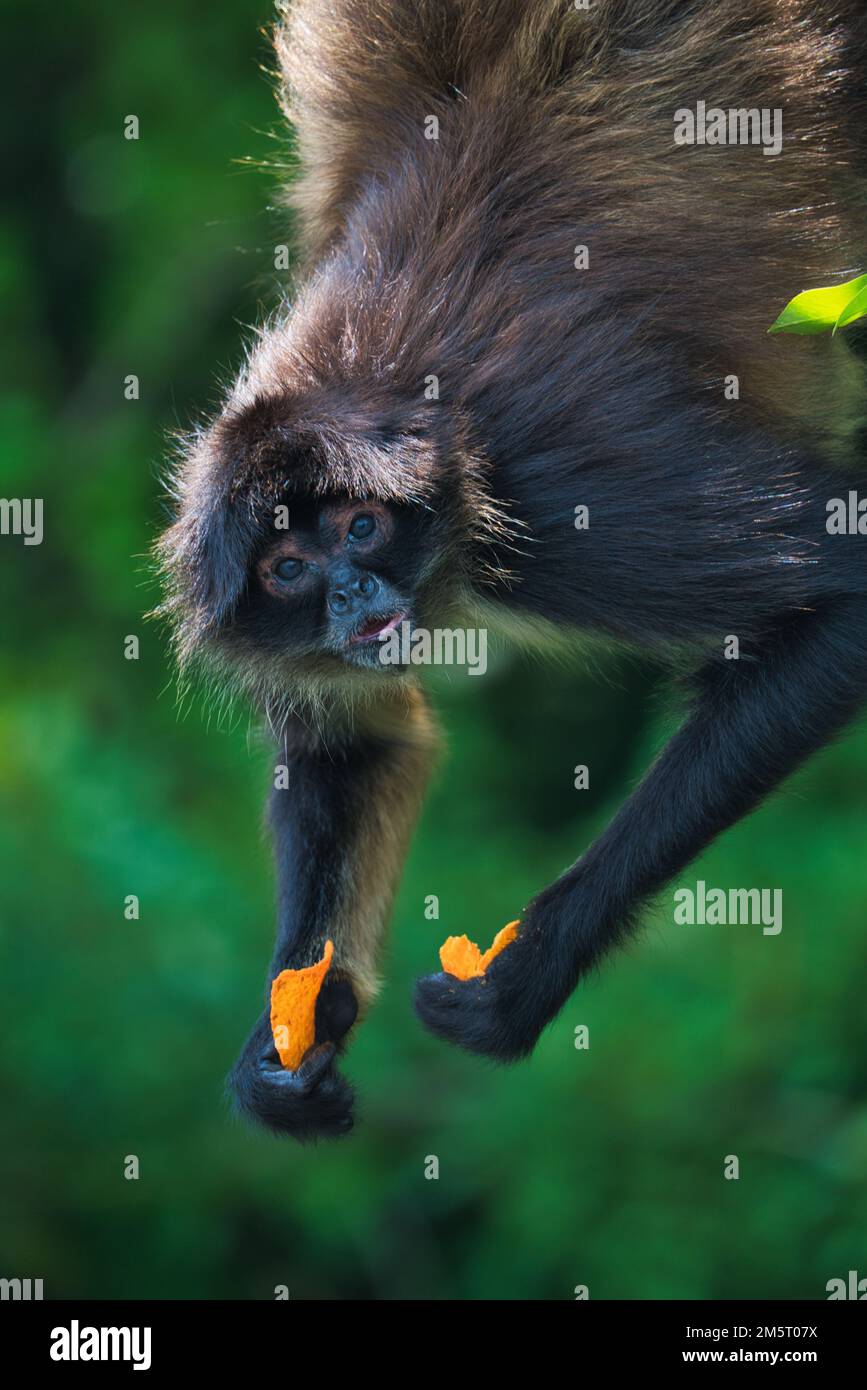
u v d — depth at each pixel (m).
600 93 1.53
